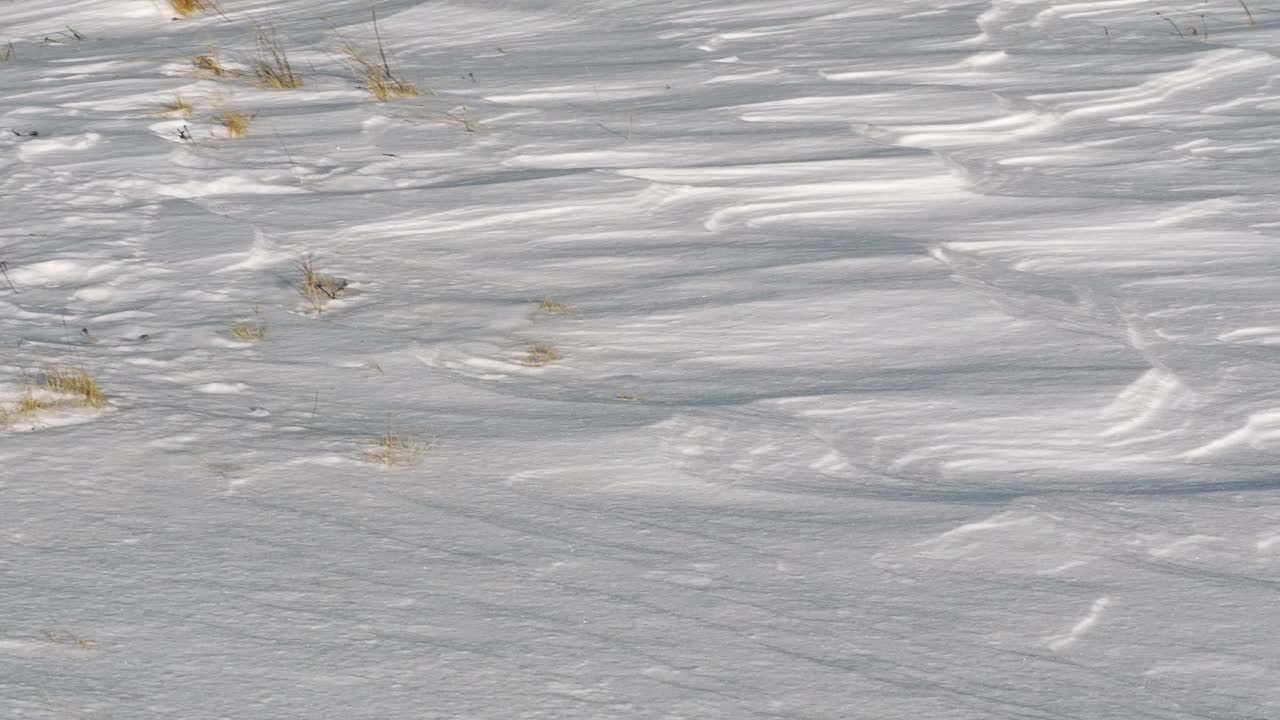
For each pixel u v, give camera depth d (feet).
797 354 25.85
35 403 22.68
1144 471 20.67
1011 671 15.08
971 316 27.40
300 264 32.42
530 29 68.03
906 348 25.94
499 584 16.74
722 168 40.14
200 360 25.62
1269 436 21.94
